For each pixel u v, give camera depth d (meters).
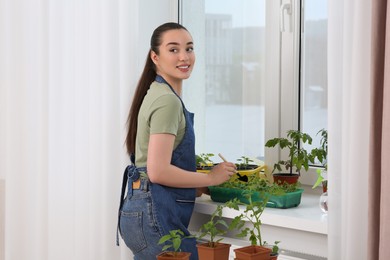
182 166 2.83
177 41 2.90
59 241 3.29
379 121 2.23
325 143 3.05
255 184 2.92
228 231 3.00
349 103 2.34
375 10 2.20
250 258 1.93
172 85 2.95
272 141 3.04
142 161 2.86
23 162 3.32
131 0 3.18
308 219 2.66
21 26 3.29
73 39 3.21
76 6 3.19
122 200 2.94
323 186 2.82
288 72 3.22
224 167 2.89
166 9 3.56
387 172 2.15
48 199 3.28
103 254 3.23
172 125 2.74
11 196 3.35
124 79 3.18
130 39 3.19
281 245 2.84
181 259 1.93
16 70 3.31
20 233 3.35
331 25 2.38
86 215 3.24
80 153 3.23
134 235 2.81
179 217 2.82
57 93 3.25
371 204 2.24
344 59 2.34
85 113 3.21
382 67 2.22
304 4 3.17
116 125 3.20
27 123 3.31
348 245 2.33
